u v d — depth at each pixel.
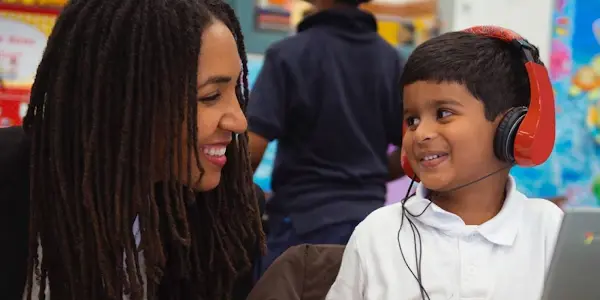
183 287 0.91
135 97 0.75
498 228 0.83
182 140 0.77
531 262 0.83
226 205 0.90
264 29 1.98
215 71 0.77
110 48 0.74
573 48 2.19
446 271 0.83
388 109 1.39
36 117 0.78
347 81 1.35
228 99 0.80
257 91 1.33
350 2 1.39
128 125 0.74
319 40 1.34
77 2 0.78
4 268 0.83
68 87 0.75
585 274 0.58
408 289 0.83
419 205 0.87
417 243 0.85
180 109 0.75
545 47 2.18
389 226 0.89
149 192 0.76
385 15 2.09
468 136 0.79
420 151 0.82
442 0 2.12
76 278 0.79
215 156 0.81
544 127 0.78
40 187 0.79
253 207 0.92
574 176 2.20
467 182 0.83
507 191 0.87
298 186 1.35
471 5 2.14
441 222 0.84
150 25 0.75
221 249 0.89
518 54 0.84
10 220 0.83
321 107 1.33
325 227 1.29
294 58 1.32
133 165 0.75
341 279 0.90
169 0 0.78
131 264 0.76
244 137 0.90
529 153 0.77
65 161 0.77
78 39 0.75
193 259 0.89
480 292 0.81
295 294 0.91
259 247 0.95
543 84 0.79
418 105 0.82
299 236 1.31
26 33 1.61
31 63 1.61
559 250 0.58
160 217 0.84
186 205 0.85
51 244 0.80
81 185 0.76
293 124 1.36
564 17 2.18
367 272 0.87
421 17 2.12
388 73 1.39
